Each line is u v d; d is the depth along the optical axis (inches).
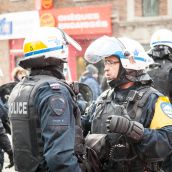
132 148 140.8
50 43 135.6
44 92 129.5
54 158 124.3
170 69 198.5
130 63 145.6
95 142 141.2
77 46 144.6
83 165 137.0
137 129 134.0
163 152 136.7
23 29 816.9
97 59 147.3
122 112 141.4
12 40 841.5
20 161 135.2
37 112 130.5
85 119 159.0
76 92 137.1
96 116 150.6
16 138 135.6
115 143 142.3
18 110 134.6
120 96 148.0
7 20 834.8
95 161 140.6
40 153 130.4
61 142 125.6
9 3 849.5
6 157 366.3
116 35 740.0
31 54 136.2
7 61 846.5
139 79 146.9
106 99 151.0
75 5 772.0
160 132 136.6
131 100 143.0
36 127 130.7
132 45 146.7
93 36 757.3
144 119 141.3
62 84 131.9
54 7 792.3
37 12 800.9
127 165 142.0
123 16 732.7
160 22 703.7
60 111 127.2
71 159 126.2
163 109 140.6
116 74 146.8
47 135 126.5
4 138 218.2
